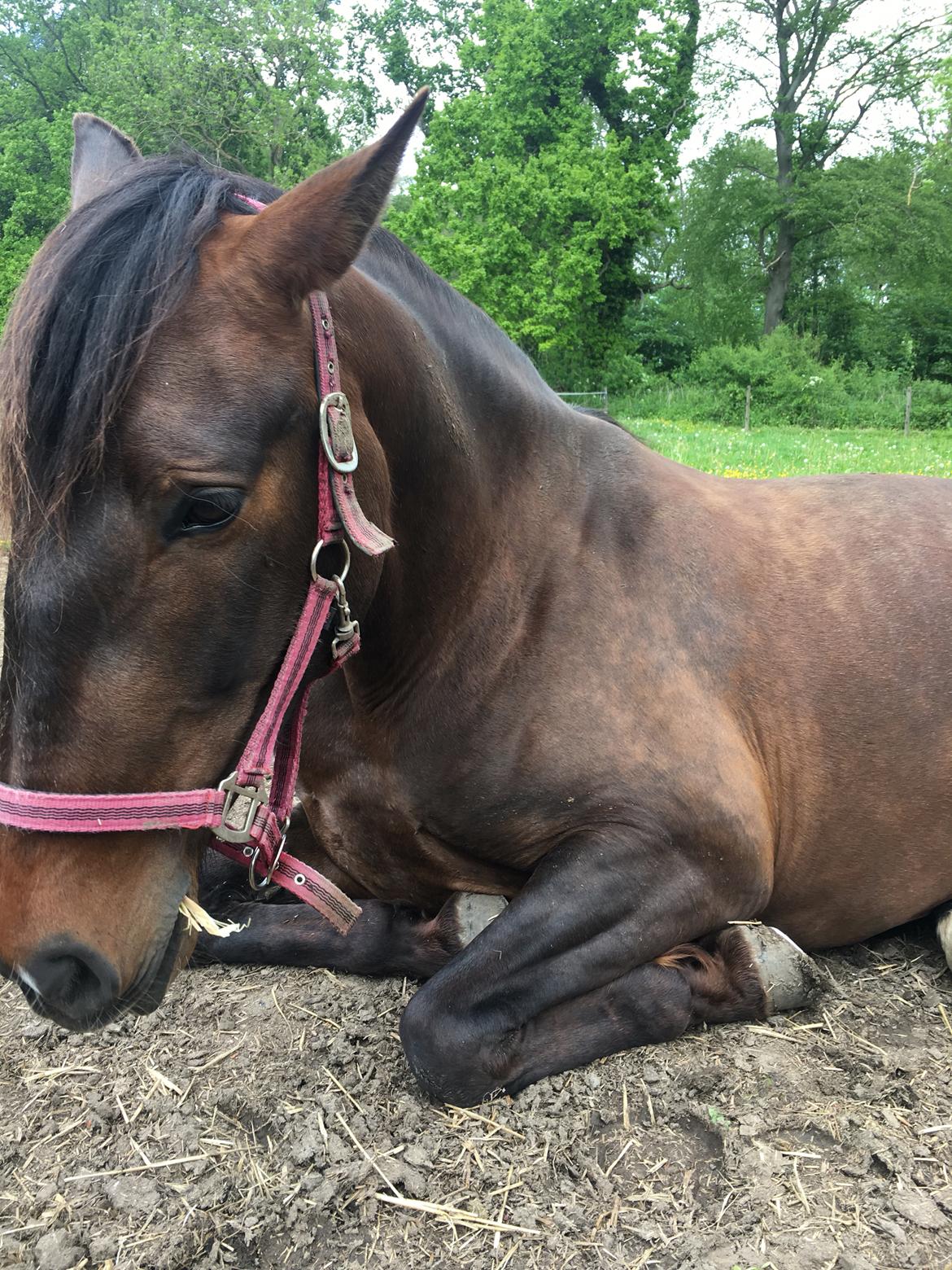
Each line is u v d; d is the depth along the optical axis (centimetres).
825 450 1442
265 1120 178
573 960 185
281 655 146
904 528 242
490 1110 178
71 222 133
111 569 125
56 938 130
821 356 3278
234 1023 207
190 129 2097
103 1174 166
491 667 194
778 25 3053
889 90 3000
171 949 143
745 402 2694
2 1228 157
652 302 3797
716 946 211
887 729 218
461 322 200
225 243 136
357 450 153
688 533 220
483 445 196
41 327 122
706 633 209
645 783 193
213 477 126
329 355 143
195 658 134
